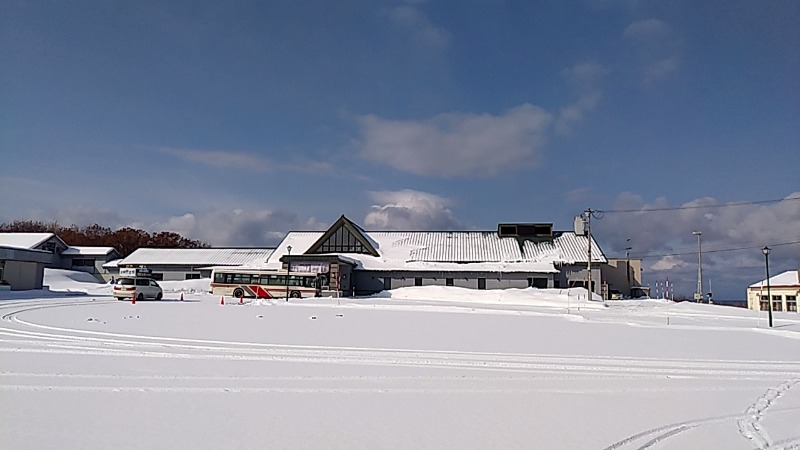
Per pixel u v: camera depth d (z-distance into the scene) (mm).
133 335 18500
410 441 7719
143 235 112000
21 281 48500
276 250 70000
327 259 54156
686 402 10469
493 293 50000
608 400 10500
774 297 51594
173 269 72000
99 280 76938
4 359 13289
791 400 10781
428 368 13375
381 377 12133
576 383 12016
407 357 14930
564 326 25328
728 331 24266
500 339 19438
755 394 11297
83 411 8750
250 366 13078
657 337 21172
